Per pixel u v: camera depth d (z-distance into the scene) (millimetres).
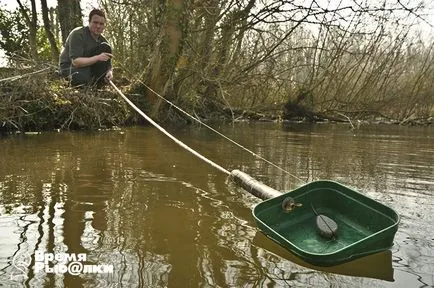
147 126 8289
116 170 4074
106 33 11562
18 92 6629
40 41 13914
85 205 2979
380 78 13648
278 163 4770
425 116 13914
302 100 12695
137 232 2520
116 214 2818
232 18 9305
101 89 8023
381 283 1968
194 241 2402
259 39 10484
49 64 7992
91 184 3531
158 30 8781
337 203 2688
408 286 1943
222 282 1952
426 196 3414
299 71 12117
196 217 2795
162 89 8758
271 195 2898
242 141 6691
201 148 5660
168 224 2650
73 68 7668
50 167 4117
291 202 2547
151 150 5266
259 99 12586
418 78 13805
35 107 6758
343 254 2107
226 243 2387
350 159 5188
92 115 7320
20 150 4996
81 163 4340
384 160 5160
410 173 4352
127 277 1982
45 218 2713
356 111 13328
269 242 2402
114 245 2330
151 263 2123
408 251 2309
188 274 2016
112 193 3291
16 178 3672
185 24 8625
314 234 2523
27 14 11961
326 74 12289
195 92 10227
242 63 10742
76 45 7582
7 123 6559
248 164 4629
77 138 6121
